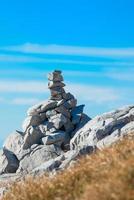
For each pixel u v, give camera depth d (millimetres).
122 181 17641
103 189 17797
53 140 92625
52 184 22906
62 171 25594
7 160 90875
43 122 97500
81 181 21188
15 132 97000
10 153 92750
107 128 76938
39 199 22578
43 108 97938
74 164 25891
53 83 99500
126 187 17266
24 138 94500
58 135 93188
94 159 23578
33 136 94688
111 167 20516
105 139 62344
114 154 22234
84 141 79125
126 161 19469
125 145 23469
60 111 97875
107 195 17422
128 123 72375
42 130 95688
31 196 23438
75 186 21219
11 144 95000
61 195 21375
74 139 82375
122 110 81000
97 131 77000
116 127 77000
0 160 91688
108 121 78375
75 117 97812
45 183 24031
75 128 97062
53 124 96250
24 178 29266
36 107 98375
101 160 22516
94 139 76625
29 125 96750
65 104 98688
